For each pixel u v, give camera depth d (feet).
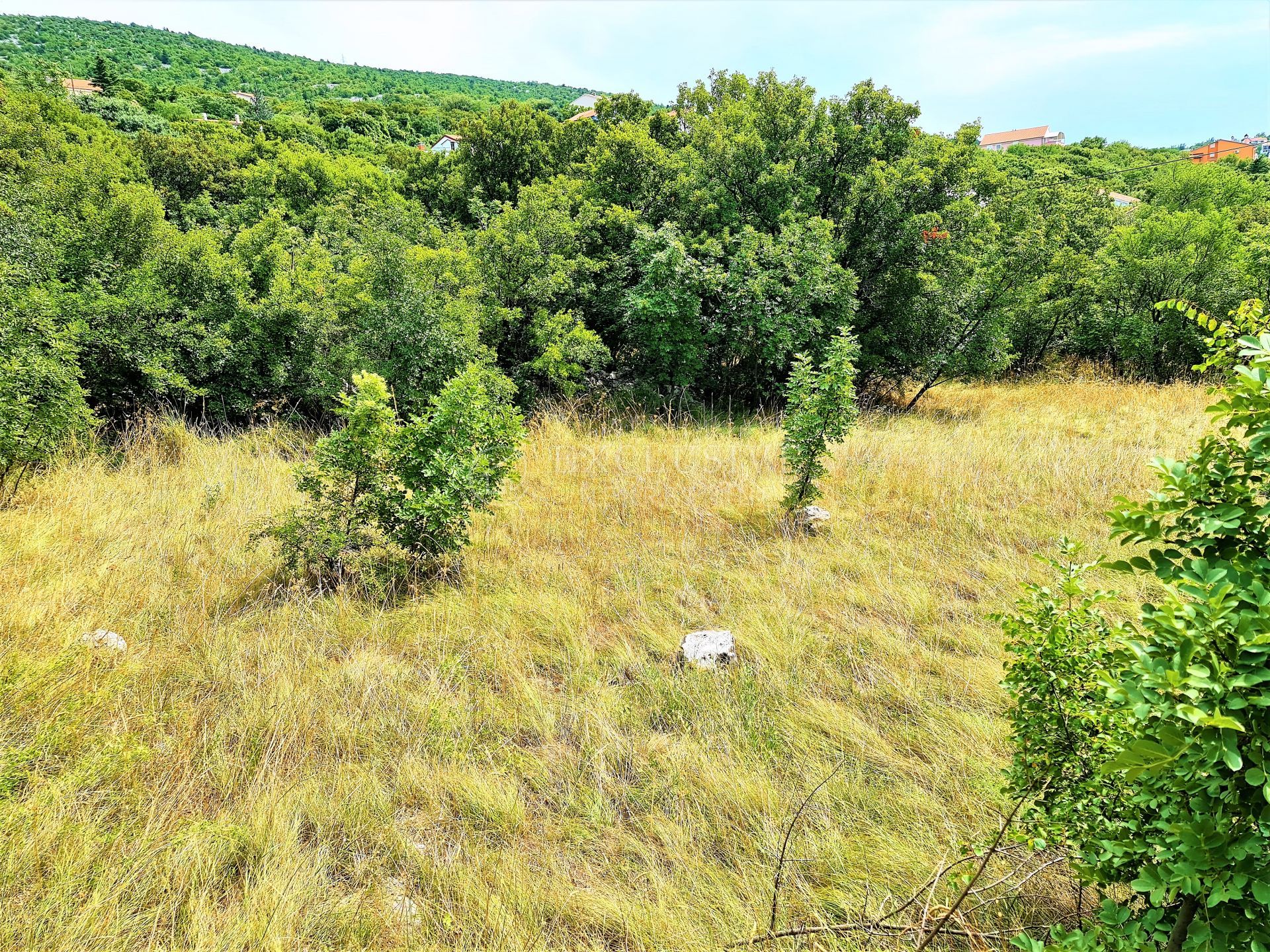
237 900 8.56
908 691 12.84
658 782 10.80
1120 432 31.68
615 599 16.46
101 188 32.19
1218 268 46.65
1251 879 4.57
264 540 17.98
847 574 17.88
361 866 9.19
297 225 55.77
